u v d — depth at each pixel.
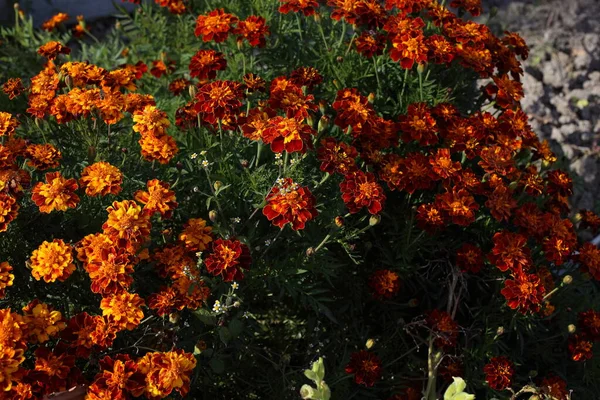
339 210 2.90
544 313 3.04
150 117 2.71
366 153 3.08
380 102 3.40
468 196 2.95
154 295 2.52
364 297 3.29
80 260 2.47
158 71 3.92
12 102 3.49
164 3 4.02
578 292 3.62
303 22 3.78
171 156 2.72
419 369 3.07
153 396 2.24
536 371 2.96
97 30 5.90
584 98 5.22
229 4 3.88
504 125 3.24
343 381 3.01
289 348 3.26
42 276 2.33
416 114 3.09
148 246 2.70
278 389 3.01
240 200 2.95
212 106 2.83
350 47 3.53
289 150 2.66
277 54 3.66
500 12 6.16
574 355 3.01
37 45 4.41
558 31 5.81
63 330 2.33
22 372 2.14
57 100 2.77
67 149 2.96
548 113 5.11
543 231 3.04
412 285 3.24
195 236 2.63
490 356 3.04
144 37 4.41
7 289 2.58
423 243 3.17
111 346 2.54
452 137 3.14
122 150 2.93
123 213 2.43
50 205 2.41
